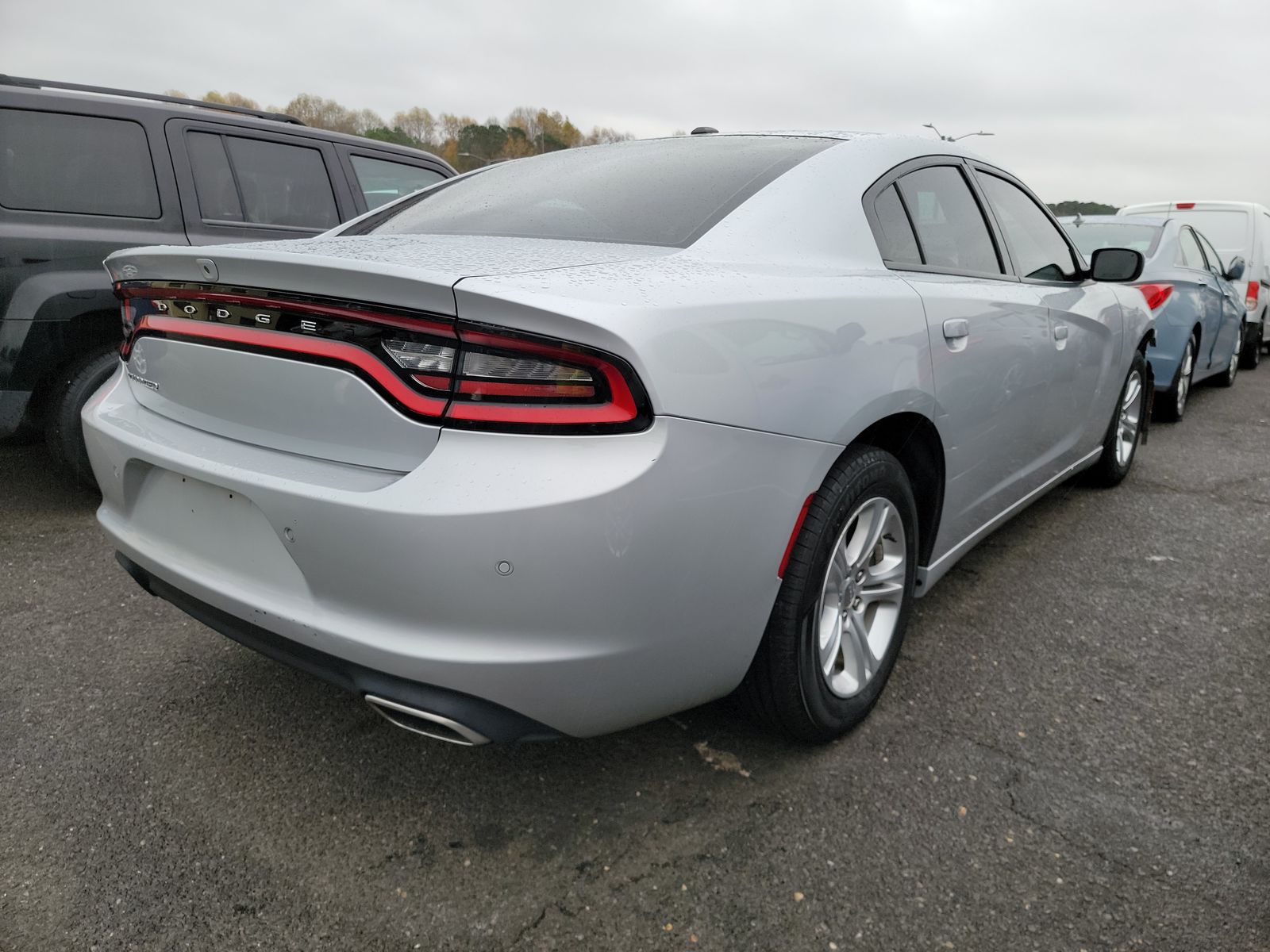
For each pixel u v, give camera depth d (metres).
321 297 1.60
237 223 4.36
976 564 3.42
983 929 1.63
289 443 1.70
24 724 2.25
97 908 1.66
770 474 1.71
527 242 1.99
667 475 1.52
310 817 1.92
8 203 3.60
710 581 1.67
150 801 1.96
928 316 2.19
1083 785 2.05
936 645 2.74
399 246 1.92
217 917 1.65
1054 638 2.80
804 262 2.04
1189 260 6.96
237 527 1.77
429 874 1.76
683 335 1.56
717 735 2.22
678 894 1.71
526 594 1.49
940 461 2.36
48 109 3.79
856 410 1.90
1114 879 1.75
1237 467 5.04
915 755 2.15
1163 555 3.54
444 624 1.52
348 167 4.93
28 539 3.49
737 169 2.26
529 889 1.72
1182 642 2.79
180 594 1.92
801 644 1.94
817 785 2.03
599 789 2.02
